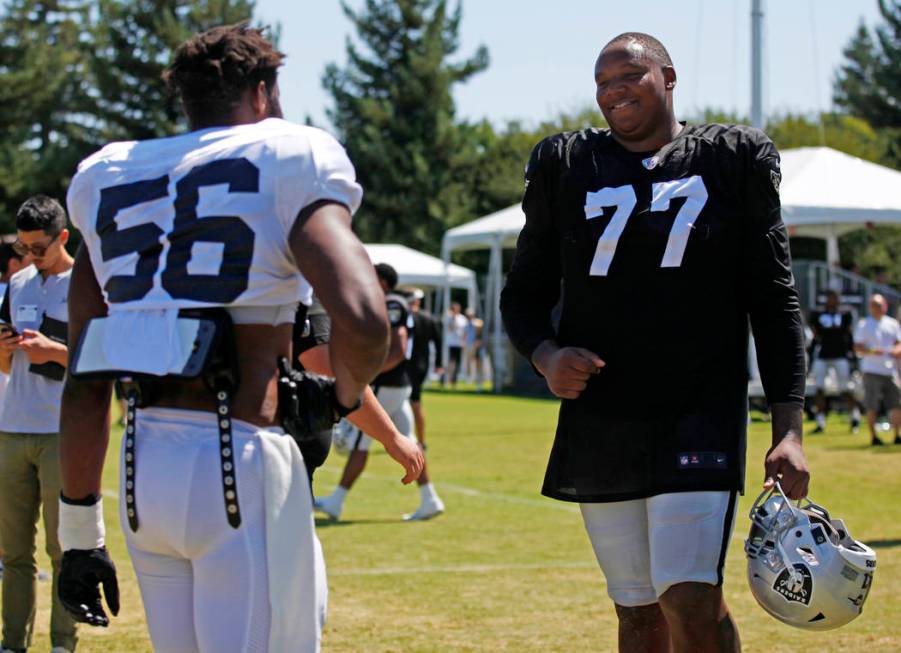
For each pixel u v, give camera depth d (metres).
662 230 4.80
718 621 4.73
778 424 4.86
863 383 21.11
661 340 4.83
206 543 3.45
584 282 4.96
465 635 7.87
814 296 34.12
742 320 4.98
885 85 77.69
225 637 3.43
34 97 65.31
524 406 33.28
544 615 8.45
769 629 8.00
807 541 4.66
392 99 69.25
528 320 5.23
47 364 7.11
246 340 3.54
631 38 4.99
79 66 71.31
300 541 3.56
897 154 67.44
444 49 70.44
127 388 3.59
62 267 7.45
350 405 3.60
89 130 67.44
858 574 4.66
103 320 3.68
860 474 16.78
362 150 67.31
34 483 7.21
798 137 64.31
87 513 3.92
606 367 4.93
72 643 7.16
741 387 4.94
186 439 3.47
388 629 8.05
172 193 3.58
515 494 15.15
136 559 3.65
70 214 3.85
